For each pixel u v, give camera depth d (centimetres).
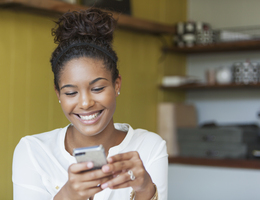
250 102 305
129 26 256
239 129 266
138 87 286
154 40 302
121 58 269
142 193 88
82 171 77
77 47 96
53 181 104
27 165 105
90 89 93
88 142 105
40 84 220
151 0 296
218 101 319
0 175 199
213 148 276
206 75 302
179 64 329
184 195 276
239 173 259
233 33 294
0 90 199
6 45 202
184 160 278
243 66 282
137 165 81
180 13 330
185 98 335
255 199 251
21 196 104
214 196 265
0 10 198
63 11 210
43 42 221
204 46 294
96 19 101
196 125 320
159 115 301
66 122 235
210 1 323
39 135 113
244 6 308
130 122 279
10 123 204
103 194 102
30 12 213
